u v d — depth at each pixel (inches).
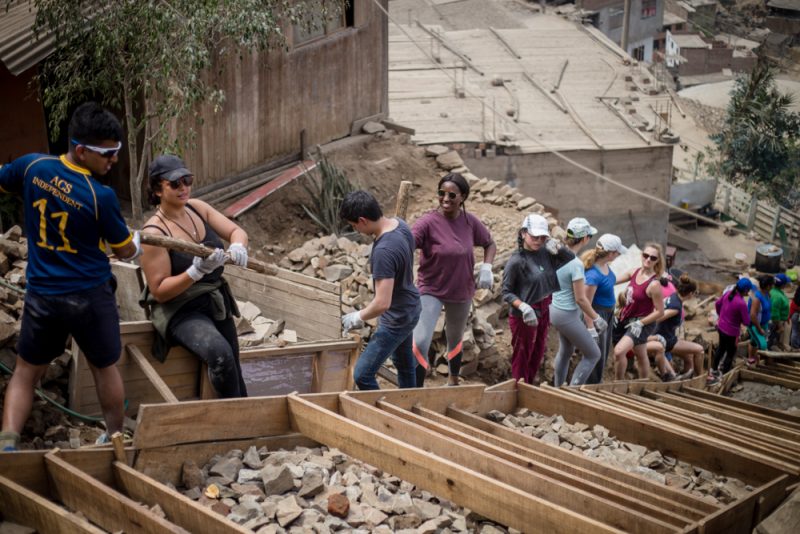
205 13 393.4
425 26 1072.8
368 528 171.9
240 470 187.2
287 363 260.1
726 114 1379.2
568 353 366.0
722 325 488.4
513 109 817.5
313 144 616.4
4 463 164.9
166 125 483.2
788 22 1927.9
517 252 336.8
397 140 660.7
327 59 611.5
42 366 197.5
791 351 555.2
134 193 440.8
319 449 205.5
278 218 545.6
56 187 183.8
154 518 149.9
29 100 499.2
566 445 238.5
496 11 1279.5
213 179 542.9
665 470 227.5
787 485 197.9
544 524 161.5
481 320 442.9
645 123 823.7
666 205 787.4
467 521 178.1
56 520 150.7
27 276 190.9
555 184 751.1
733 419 301.0
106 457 175.2
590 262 374.3
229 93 538.6
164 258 216.5
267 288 319.3
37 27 408.8
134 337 225.9
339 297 297.0
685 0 2001.7
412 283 266.5
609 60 1005.2
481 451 190.7
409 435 201.8
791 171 1195.3
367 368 263.6
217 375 217.8
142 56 395.2
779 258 944.3
